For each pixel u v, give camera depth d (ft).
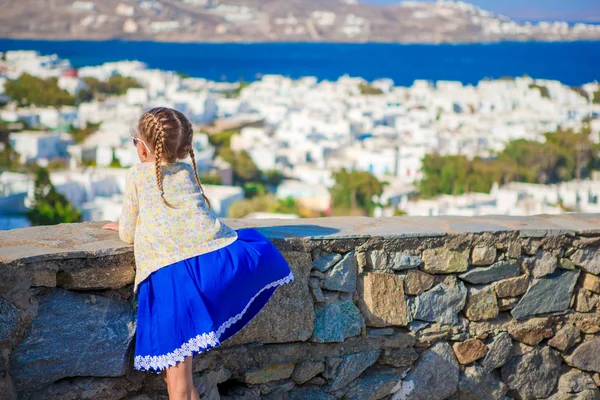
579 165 240.94
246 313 8.79
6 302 7.83
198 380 9.11
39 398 8.21
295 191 192.54
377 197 190.39
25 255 7.97
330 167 230.48
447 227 10.63
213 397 9.29
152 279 8.09
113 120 307.78
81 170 199.21
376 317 10.05
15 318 7.89
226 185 210.38
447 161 220.02
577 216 11.94
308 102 422.00
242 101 388.98
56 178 181.57
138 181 8.35
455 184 201.46
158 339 7.87
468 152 251.19
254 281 8.30
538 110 418.10
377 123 352.28
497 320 10.83
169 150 8.38
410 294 10.25
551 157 233.55
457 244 10.38
